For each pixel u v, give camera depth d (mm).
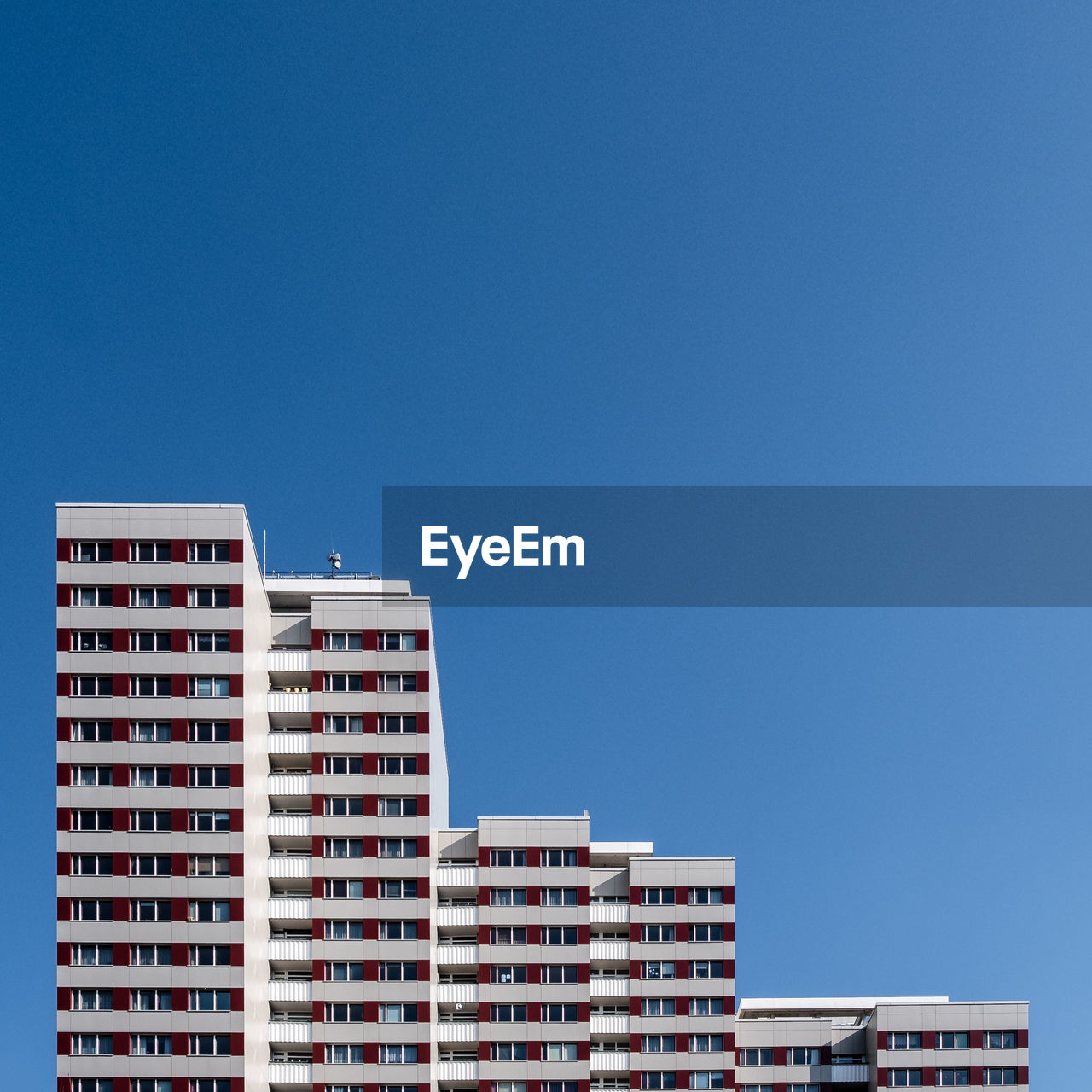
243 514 91188
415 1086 91188
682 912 100750
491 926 97188
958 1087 102562
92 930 85438
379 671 97125
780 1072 104062
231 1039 84250
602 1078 98312
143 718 88062
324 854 94375
